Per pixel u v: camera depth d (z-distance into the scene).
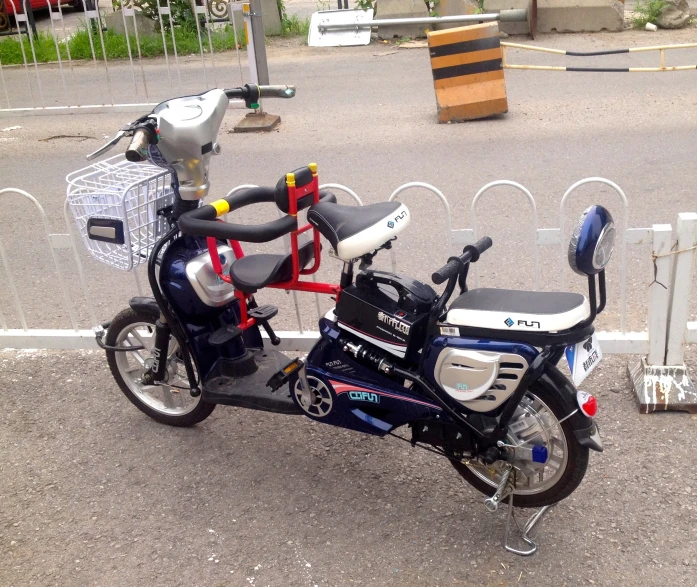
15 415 4.18
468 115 8.95
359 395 3.15
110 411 4.19
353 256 2.91
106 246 3.51
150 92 11.10
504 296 2.94
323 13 13.98
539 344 2.77
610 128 8.38
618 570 2.91
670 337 3.82
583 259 2.62
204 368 3.70
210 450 3.80
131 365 4.15
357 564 3.03
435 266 5.57
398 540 3.14
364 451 3.71
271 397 3.51
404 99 10.09
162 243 3.47
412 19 11.96
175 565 3.09
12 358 4.75
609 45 11.95
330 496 3.43
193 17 14.49
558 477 2.98
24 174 8.30
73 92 11.57
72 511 3.44
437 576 2.94
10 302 5.52
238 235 3.05
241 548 3.16
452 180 7.19
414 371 3.04
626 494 3.28
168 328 3.64
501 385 2.82
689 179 6.76
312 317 5.00
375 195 6.94
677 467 3.42
